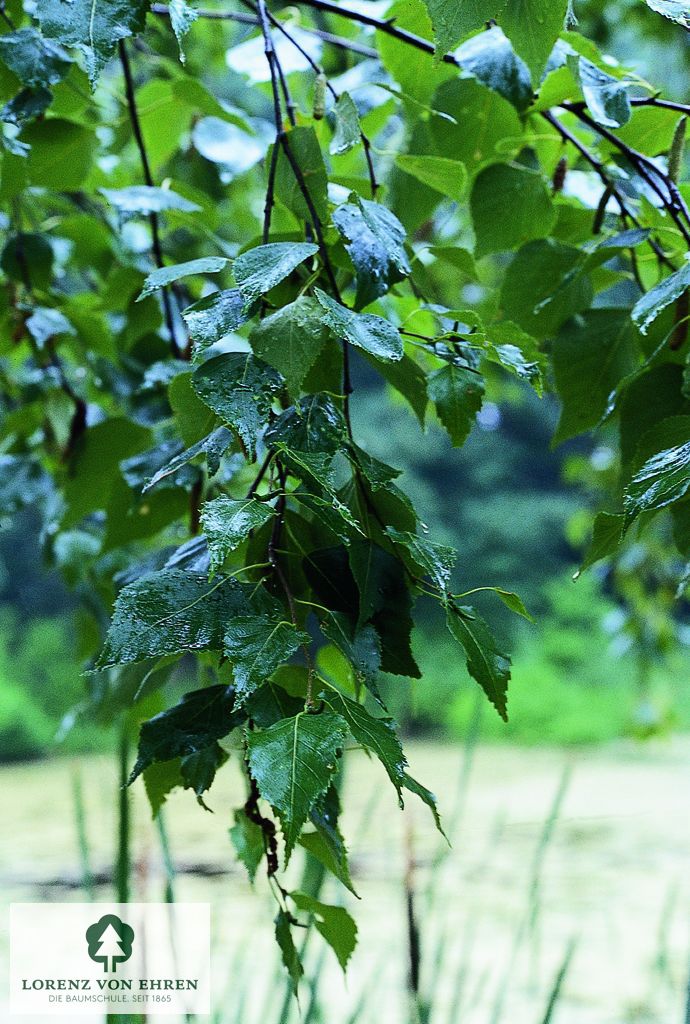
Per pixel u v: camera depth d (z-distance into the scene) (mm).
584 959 2740
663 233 934
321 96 797
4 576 11211
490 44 896
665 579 3389
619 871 3734
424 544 625
